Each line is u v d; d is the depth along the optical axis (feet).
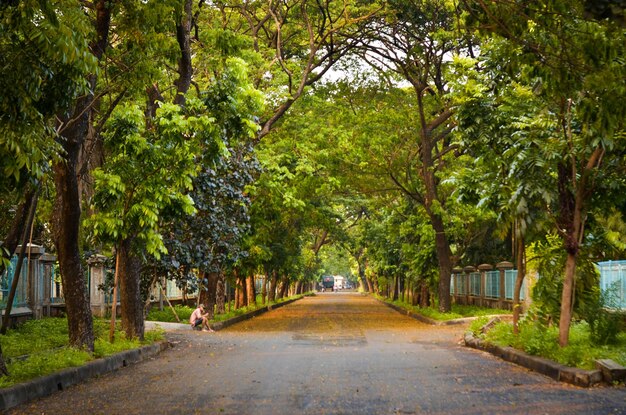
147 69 45.85
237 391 33.76
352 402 30.27
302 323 103.71
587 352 40.04
